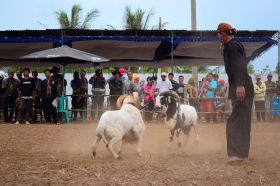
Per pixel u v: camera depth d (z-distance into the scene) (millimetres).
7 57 24047
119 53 23812
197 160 8758
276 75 29625
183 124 10906
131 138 9531
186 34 20781
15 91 19188
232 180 6949
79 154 9852
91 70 34625
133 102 9930
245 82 8250
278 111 19625
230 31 8367
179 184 6723
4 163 8570
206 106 19609
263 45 22297
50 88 18609
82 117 19906
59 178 7156
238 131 8242
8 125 17312
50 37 20172
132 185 6684
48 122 18875
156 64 25922
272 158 8945
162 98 10750
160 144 11805
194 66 26344
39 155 9695
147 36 20594
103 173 7500
